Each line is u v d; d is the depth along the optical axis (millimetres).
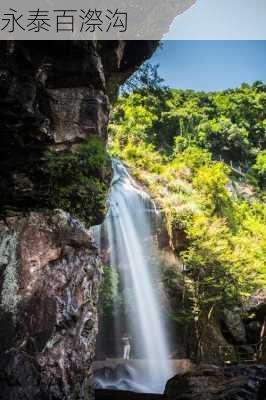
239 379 8578
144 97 15047
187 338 18500
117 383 15109
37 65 6836
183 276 18797
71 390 7012
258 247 21125
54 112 7840
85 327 7637
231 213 25906
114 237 18609
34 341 6781
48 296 7160
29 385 6504
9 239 7367
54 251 7539
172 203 20938
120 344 18094
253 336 20516
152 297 18969
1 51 6203
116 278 17891
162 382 15797
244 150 50625
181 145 43469
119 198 19578
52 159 7770
